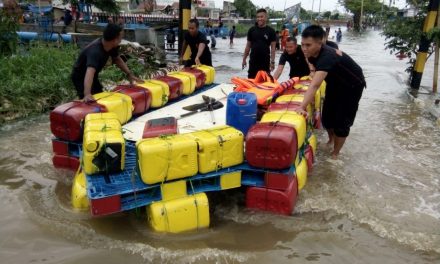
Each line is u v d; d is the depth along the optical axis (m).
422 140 6.54
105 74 10.05
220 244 3.59
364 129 7.07
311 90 4.67
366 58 20.16
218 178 4.02
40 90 8.02
